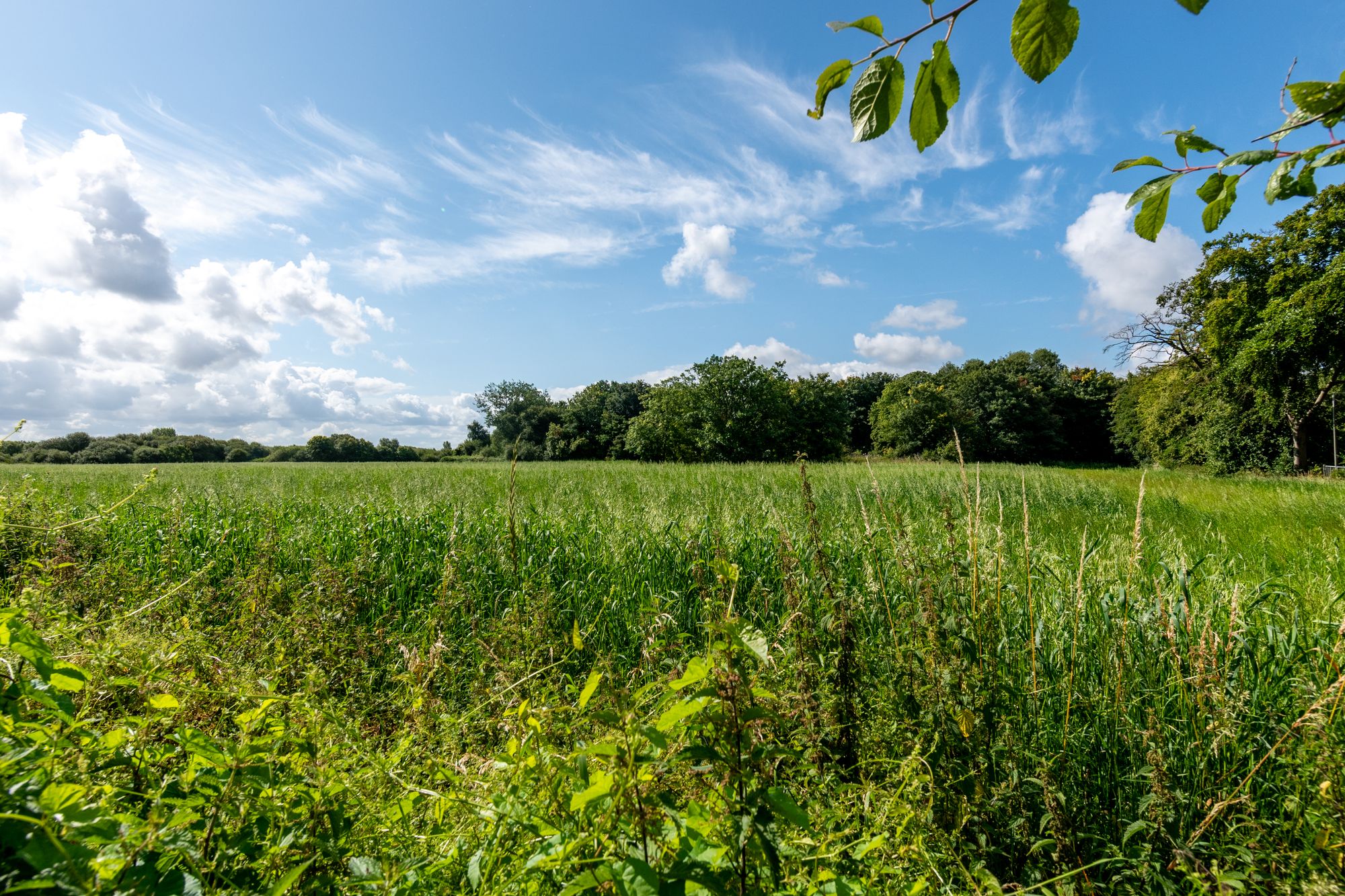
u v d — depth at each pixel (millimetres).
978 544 3688
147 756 1571
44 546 4223
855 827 1892
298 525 6891
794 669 2498
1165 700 2695
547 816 1467
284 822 1476
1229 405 27500
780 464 21953
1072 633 3250
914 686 2479
